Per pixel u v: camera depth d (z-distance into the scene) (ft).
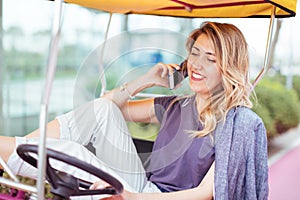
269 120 20.26
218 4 7.37
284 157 17.98
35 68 14.65
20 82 14.69
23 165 5.47
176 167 6.56
